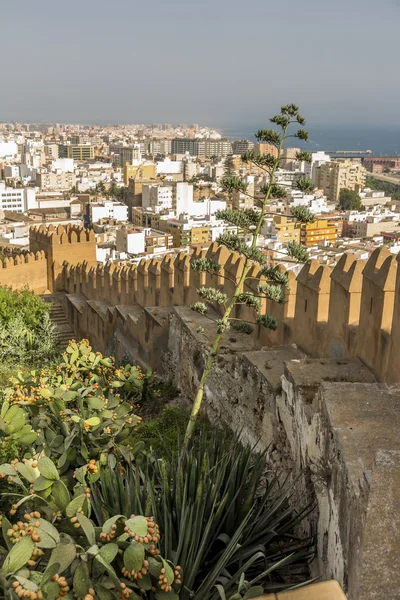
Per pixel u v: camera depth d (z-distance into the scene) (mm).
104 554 4652
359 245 84000
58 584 4531
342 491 4941
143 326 15195
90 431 8055
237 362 9695
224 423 10344
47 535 4809
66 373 12586
